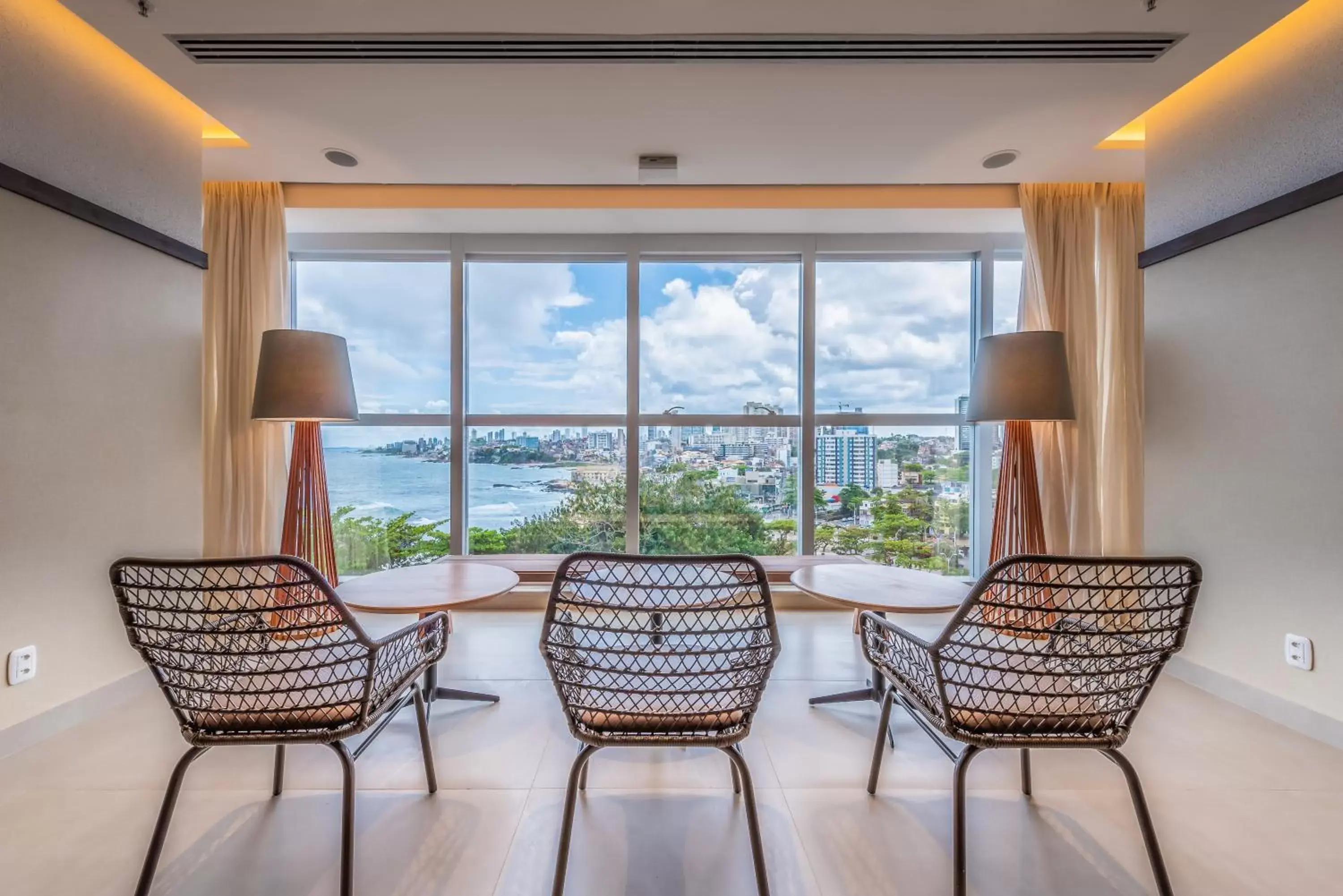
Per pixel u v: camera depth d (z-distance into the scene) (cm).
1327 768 169
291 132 241
